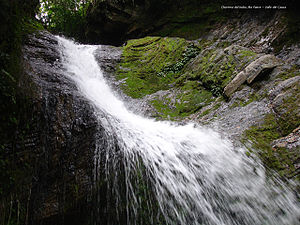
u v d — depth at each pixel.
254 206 3.46
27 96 2.87
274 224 3.23
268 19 7.75
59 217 3.08
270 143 3.99
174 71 8.45
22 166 2.69
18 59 2.89
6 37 2.54
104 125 4.21
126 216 3.63
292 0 7.07
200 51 8.70
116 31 13.29
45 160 3.01
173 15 11.00
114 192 3.69
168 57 8.89
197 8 10.41
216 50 7.86
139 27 11.95
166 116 6.27
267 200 3.40
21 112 2.71
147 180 4.00
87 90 5.85
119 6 12.10
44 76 4.38
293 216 3.13
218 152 4.18
